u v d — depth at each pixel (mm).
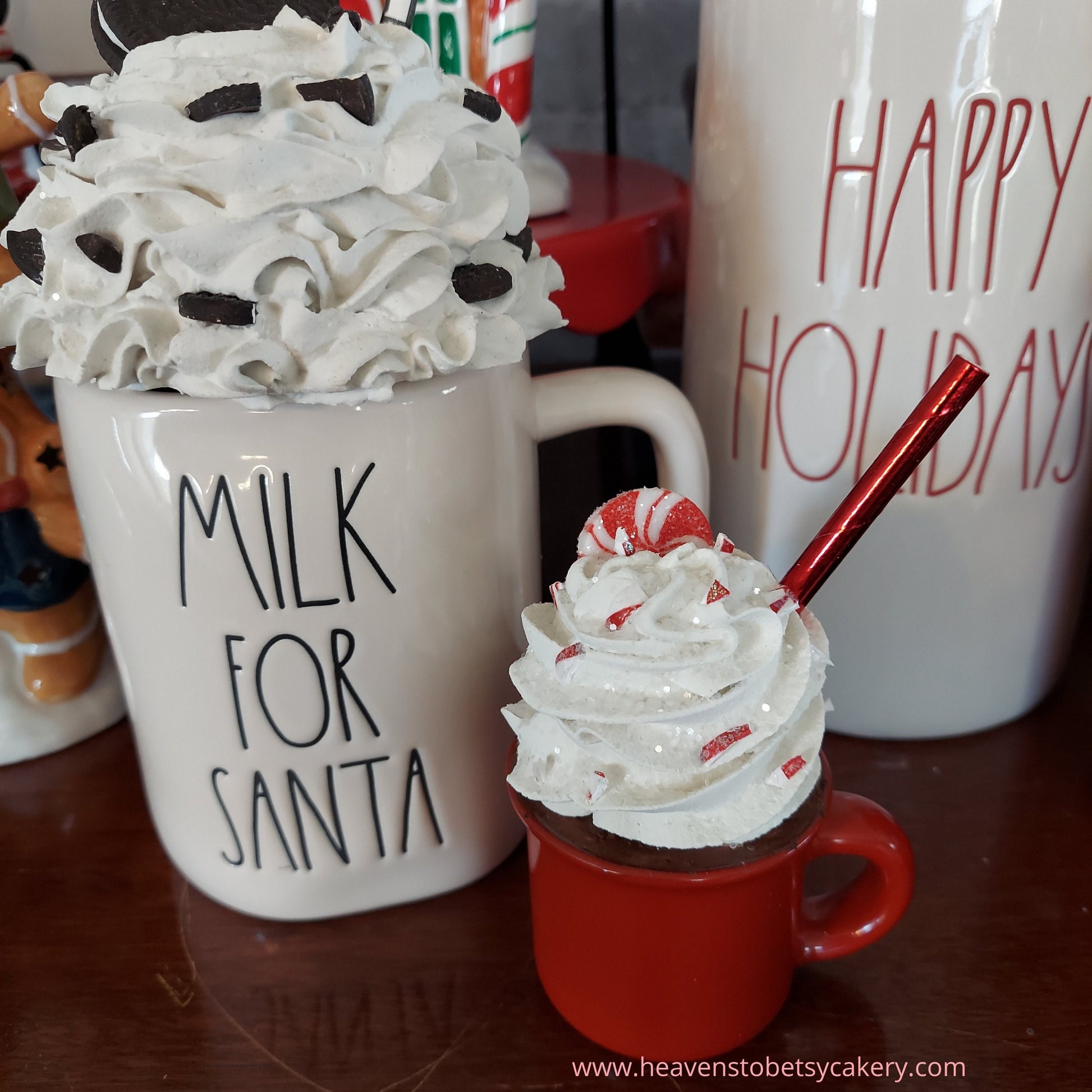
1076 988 240
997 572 287
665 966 213
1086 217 254
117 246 198
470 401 218
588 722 206
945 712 305
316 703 231
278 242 190
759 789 207
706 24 273
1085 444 284
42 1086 226
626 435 403
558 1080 224
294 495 211
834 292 263
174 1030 237
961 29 235
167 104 192
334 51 199
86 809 306
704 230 291
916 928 256
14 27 372
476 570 233
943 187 248
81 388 216
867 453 275
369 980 248
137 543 220
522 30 318
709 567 211
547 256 253
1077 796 293
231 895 260
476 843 263
